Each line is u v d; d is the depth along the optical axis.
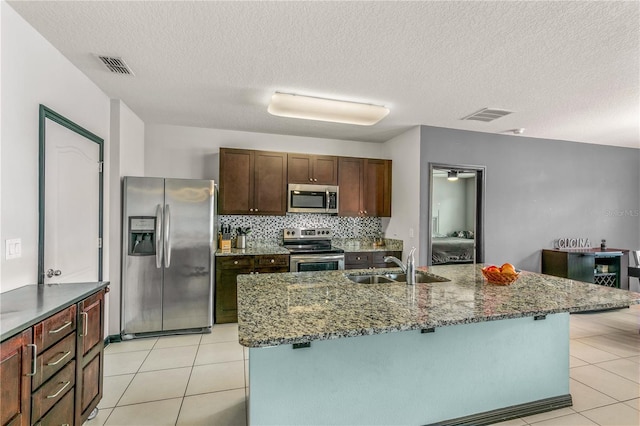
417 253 4.06
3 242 1.72
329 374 1.63
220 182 4.08
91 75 2.64
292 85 2.82
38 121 2.02
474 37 2.03
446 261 4.26
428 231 4.07
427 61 2.36
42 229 2.03
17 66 1.82
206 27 1.96
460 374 1.91
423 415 1.83
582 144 4.95
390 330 1.37
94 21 1.90
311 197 4.39
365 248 4.57
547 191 4.74
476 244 4.39
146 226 3.32
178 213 3.40
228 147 4.37
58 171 2.25
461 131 4.24
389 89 2.88
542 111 3.46
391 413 1.76
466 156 4.26
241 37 2.06
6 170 1.74
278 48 2.20
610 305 1.74
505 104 3.25
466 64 2.40
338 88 2.87
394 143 4.68
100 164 2.94
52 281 2.18
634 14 1.76
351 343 1.67
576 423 1.97
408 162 4.29
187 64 2.45
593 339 3.38
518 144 4.57
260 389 1.53
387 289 2.03
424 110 3.45
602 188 5.07
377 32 1.99
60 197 2.28
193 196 3.45
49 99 2.14
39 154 2.02
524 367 2.06
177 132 4.20
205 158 4.29
